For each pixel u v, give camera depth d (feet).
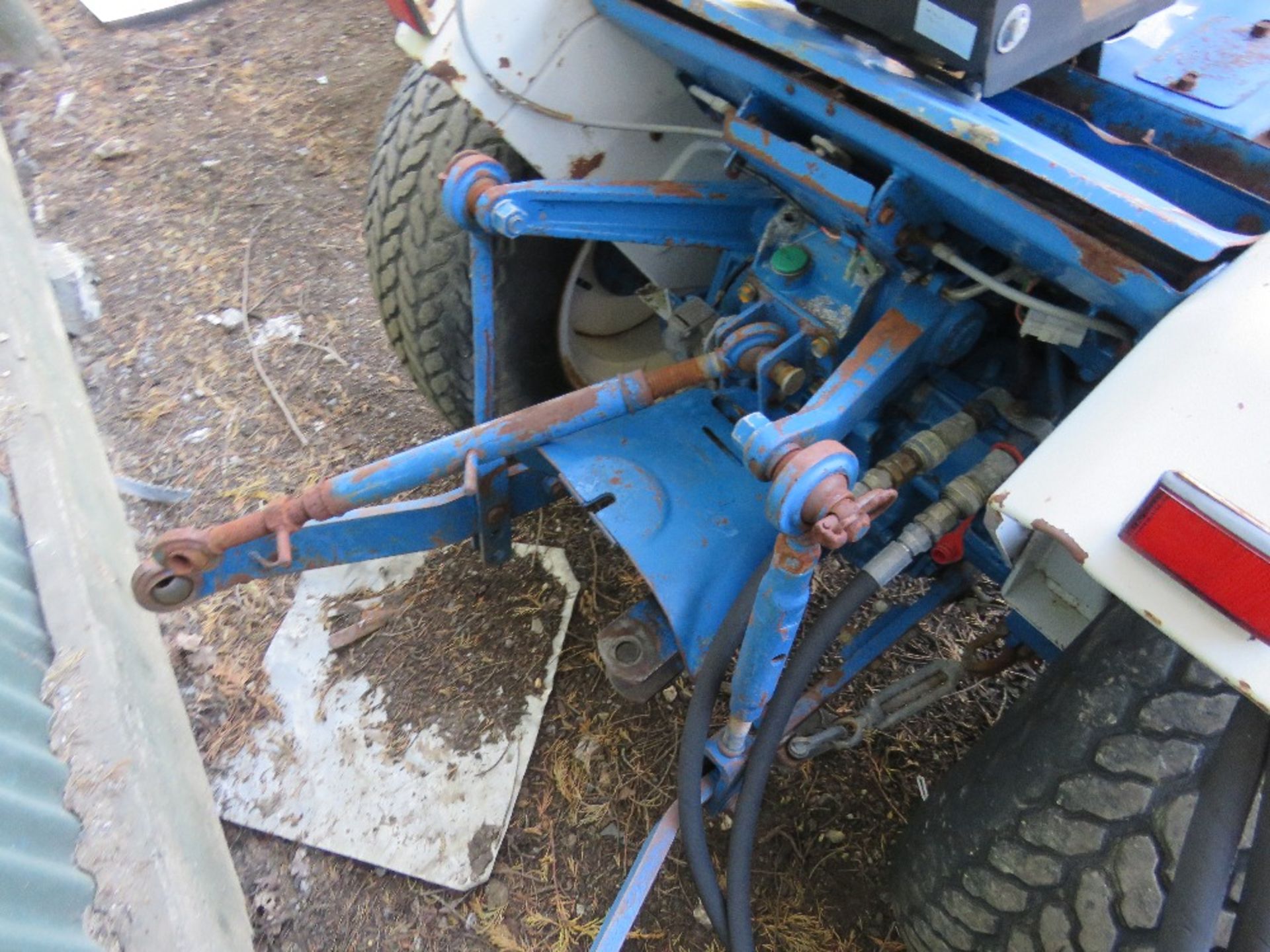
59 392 7.69
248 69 13.24
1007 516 2.98
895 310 4.50
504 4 4.98
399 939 5.59
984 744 4.19
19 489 6.27
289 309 9.58
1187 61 3.94
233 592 7.06
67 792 4.75
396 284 6.19
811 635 4.15
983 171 3.54
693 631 4.64
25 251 9.29
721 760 4.62
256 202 10.94
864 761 6.20
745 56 4.15
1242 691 2.56
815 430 3.68
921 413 5.08
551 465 5.61
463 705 6.47
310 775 6.15
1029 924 3.69
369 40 13.87
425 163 5.81
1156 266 3.18
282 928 5.62
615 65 5.28
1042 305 3.77
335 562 5.37
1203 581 2.55
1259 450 2.65
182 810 5.30
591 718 6.45
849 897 5.68
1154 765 3.31
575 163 5.55
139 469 8.09
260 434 8.38
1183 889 2.95
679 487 5.16
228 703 6.49
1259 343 2.77
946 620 6.80
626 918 4.65
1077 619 3.91
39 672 5.27
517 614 6.93
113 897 4.44
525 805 6.08
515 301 6.34
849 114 3.76
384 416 8.50
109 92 12.78
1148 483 2.77
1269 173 3.48
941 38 3.26
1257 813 3.16
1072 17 3.35
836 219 4.62
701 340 5.74
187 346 9.19
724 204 5.37
